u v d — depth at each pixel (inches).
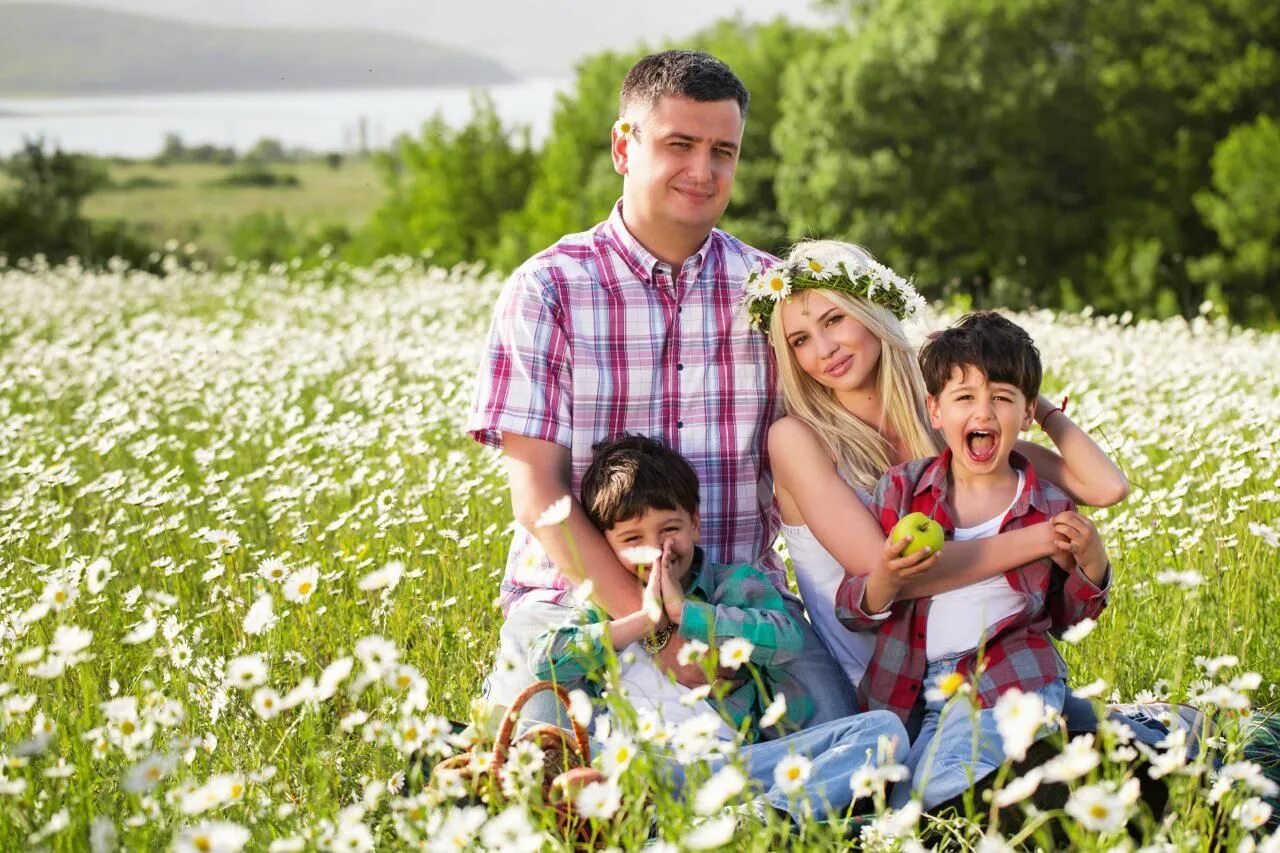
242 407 283.6
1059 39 1380.4
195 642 136.5
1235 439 203.3
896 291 142.3
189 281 589.9
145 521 204.7
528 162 1839.3
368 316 438.9
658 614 111.4
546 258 143.5
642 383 143.2
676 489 129.1
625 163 143.5
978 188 1338.6
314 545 186.4
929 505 131.5
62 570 153.3
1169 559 175.2
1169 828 96.2
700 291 144.2
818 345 139.1
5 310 488.7
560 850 94.7
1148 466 227.8
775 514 151.1
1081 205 1371.8
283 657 140.6
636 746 96.7
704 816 97.4
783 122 1380.4
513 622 136.2
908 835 93.6
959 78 1312.7
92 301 517.0
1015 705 87.4
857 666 137.2
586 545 130.3
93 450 250.1
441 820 94.2
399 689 101.8
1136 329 403.5
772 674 130.6
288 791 112.4
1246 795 103.2
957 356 127.7
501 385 140.6
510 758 99.0
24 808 96.6
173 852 87.0
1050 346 362.0
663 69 137.9
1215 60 1348.4
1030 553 124.3
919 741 122.8
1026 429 133.2
